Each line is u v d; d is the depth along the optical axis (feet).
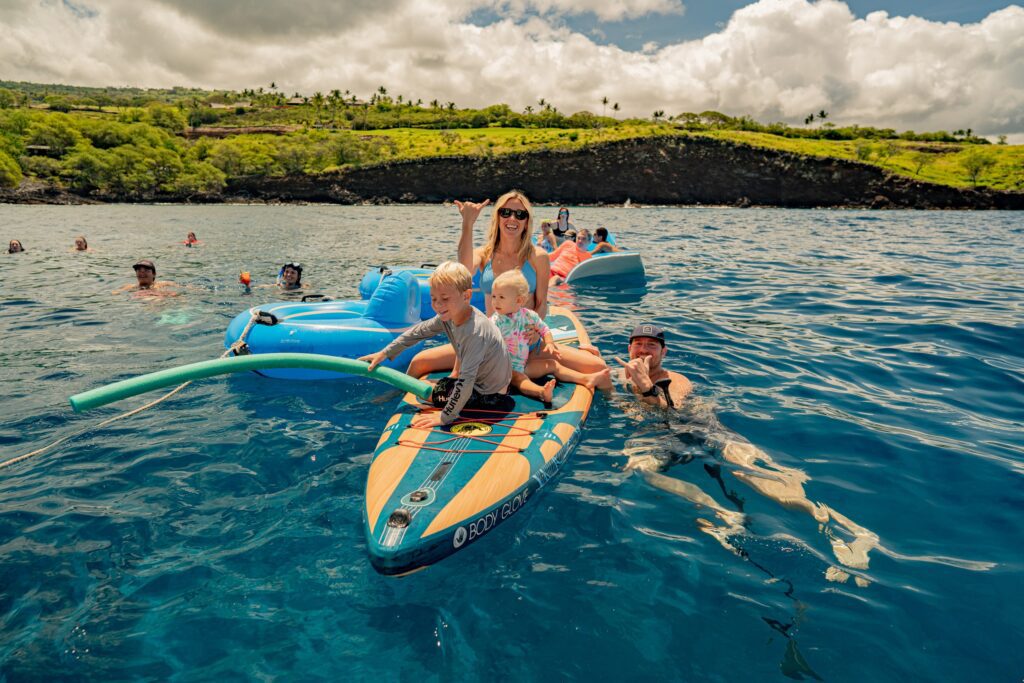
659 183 207.00
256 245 52.60
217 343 18.83
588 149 211.00
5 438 11.82
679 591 7.39
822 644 6.48
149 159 190.49
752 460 10.86
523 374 12.76
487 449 10.05
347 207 167.84
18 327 20.58
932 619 6.84
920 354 17.60
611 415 12.77
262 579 7.66
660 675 6.08
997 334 19.51
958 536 8.55
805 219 105.50
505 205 15.23
